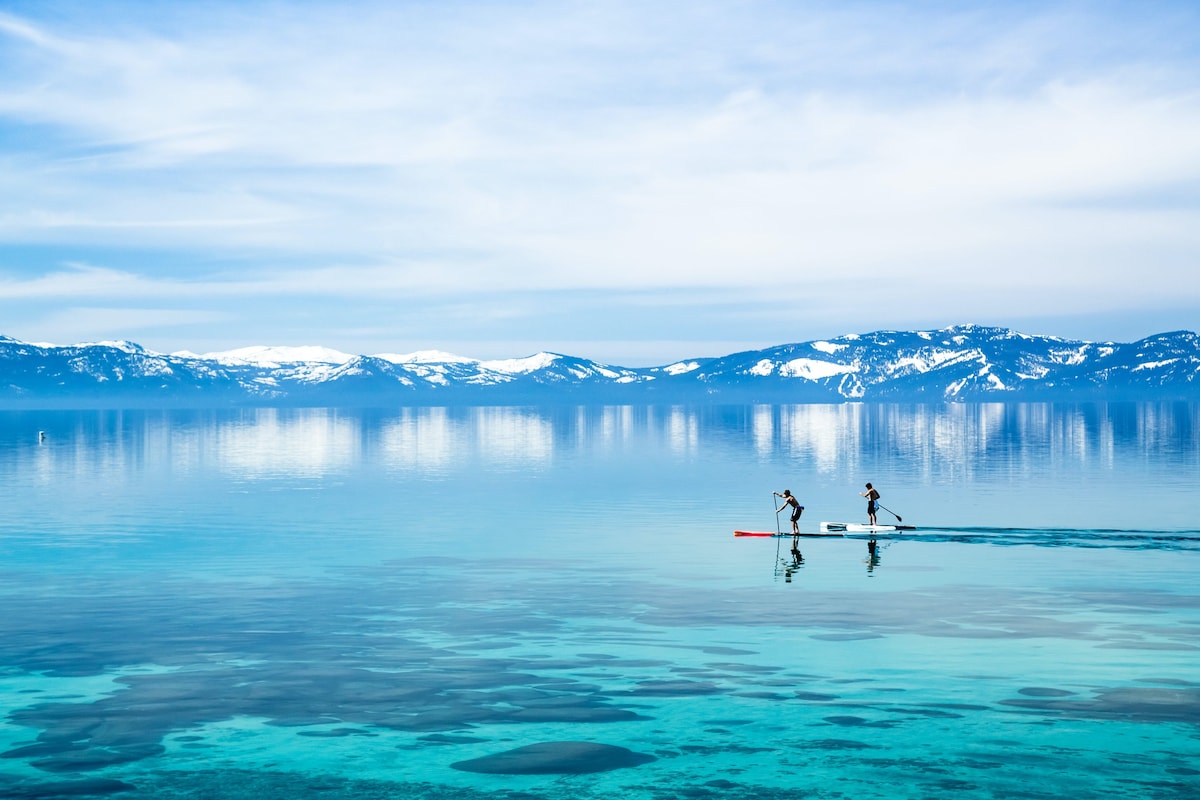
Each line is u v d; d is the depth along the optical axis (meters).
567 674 23.61
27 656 25.25
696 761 18.31
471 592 33.69
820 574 36.91
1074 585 34.28
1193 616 29.22
